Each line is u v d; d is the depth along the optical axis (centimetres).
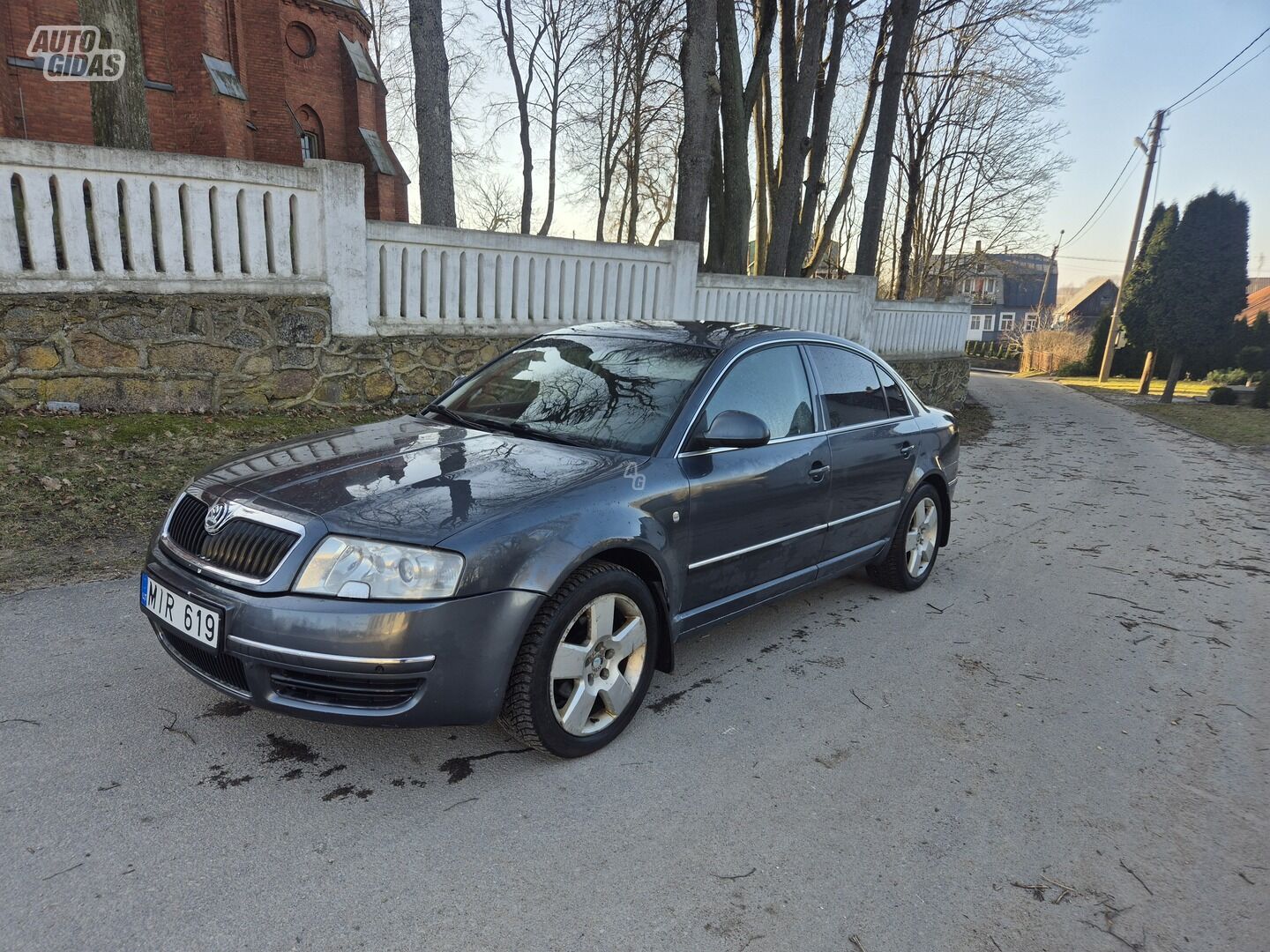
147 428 676
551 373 413
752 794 296
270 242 766
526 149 2994
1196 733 371
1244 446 1448
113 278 678
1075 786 318
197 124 1859
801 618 484
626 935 222
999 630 484
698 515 348
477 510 281
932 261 4150
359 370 830
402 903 227
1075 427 1638
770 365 417
